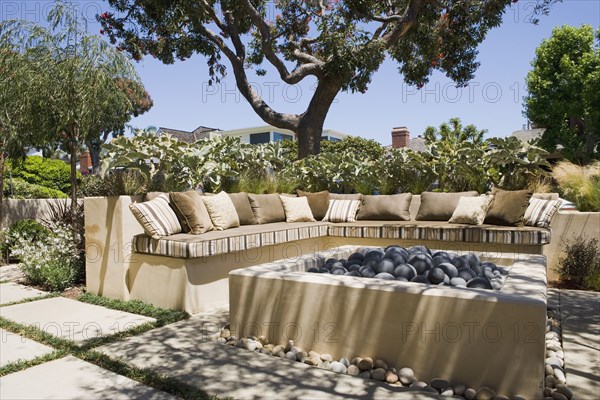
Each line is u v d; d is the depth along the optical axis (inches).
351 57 283.4
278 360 97.1
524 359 78.8
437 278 108.7
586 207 201.2
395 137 678.5
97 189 189.9
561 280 180.4
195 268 141.6
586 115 573.3
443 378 85.3
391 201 224.7
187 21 319.6
